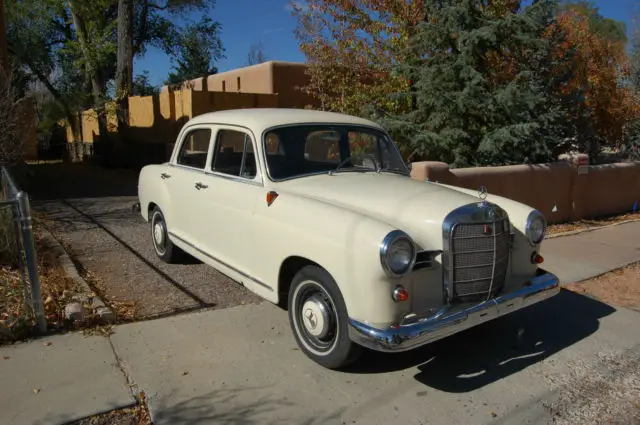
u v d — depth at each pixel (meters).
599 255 7.28
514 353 4.32
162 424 3.18
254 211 4.41
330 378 3.79
